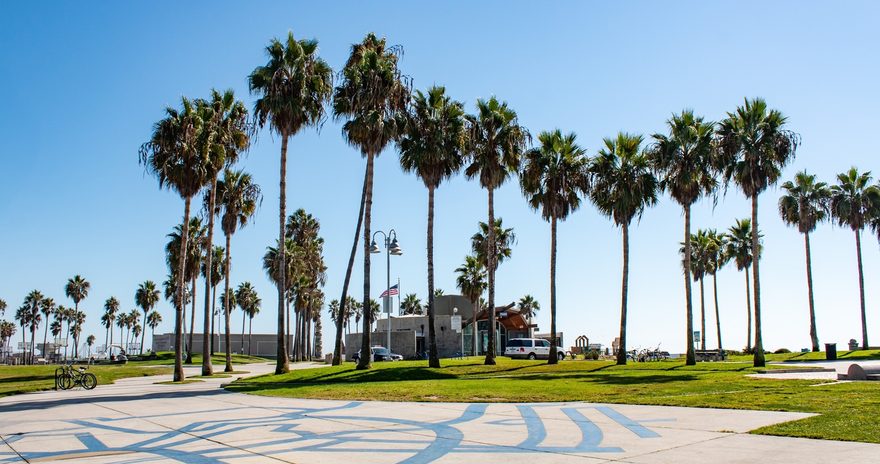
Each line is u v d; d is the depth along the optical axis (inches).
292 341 4707.2
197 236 2488.9
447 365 1450.5
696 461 327.6
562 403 633.6
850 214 2257.6
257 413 616.1
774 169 1425.9
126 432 502.3
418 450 385.1
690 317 1547.7
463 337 2883.9
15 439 479.2
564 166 1609.3
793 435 389.1
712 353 1940.2
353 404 682.2
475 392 755.4
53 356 4598.9
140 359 3762.3
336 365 1501.0
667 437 404.2
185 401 785.6
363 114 1321.4
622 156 1610.5
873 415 448.5
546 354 2129.7
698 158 1526.8
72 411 690.2
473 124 1485.0
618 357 1550.2
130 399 838.5
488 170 1504.7
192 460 370.6
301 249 3014.3
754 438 388.2
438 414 564.1
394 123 1352.1
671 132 1567.4
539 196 1640.0
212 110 1411.2
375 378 1159.0
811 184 2294.5
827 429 399.9
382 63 1339.8
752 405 545.6
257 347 4712.1
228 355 1956.2
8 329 6235.2
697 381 866.1
